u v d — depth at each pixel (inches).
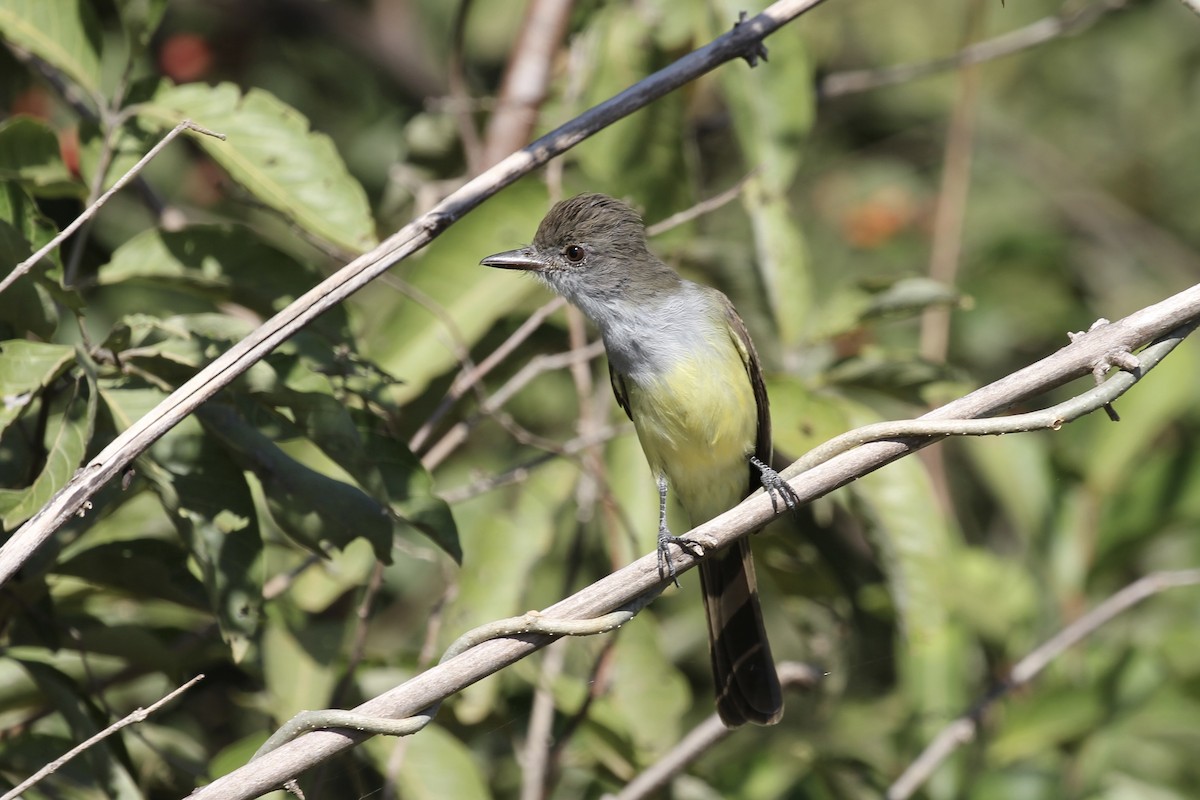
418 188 477.4
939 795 425.4
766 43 426.9
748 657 353.7
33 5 316.8
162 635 359.3
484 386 434.6
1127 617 494.0
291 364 289.1
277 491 294.8
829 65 634.8
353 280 260.4
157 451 292.7
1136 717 419.2
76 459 264.5
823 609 444.1
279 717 333.7
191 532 283.4
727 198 394.3
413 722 239.9
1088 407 254.1
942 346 507.2
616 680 388.8
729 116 530.9
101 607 373.4
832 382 408.5
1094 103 717.3
